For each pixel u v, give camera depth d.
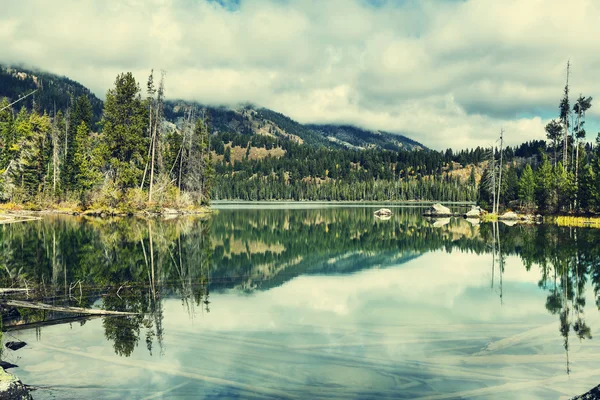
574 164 63.66
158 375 8.63
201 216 62.78
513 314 13.70
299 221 61.50
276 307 14.44
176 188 66.25
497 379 8.52
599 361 9.52
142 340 10.84
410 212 93.00
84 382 8.33
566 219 55.84
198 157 73.19
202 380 8.41
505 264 24.36
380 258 26.83
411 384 8.25
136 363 9.26
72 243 29.34
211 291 16.97
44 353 9.91
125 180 58.59
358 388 8.05
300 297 16.05
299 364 9.23
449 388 8.12
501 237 38.41
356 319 12.93
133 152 61.06
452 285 18.64
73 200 62.66
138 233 36.34
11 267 21.16
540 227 48.28
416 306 14.71
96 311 13.50
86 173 62.56
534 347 10.48
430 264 24.56
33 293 16.19
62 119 80.38
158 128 63.78
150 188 59.94
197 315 13.31
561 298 16.03
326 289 17.61
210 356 9.73
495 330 11.85
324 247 32.34
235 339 10.93
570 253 28.03
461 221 61.72
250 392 7.85
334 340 10.88
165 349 10.16
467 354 9.93
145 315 13.29
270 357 9.64
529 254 27.89
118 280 18.72
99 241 30.75
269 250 30.17
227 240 35.16
